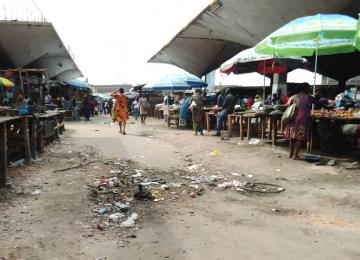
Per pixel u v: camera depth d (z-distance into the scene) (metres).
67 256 3.80
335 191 6.17
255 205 5.52
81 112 30.81
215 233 4.41
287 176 7.27
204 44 23.20
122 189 6.33
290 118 8.74
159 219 4.88
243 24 16.05
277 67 15.57
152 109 30.19
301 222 4.79
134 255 3.84
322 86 21.36
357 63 16.45
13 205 5.35
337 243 4.13
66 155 9.71
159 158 9.41
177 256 3.81
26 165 8.15
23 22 16.58
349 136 9.59
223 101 15.39
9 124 8.40
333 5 11.27
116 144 11.98
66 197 5.82
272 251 3.93
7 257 3.75
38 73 27.30
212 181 6.93
